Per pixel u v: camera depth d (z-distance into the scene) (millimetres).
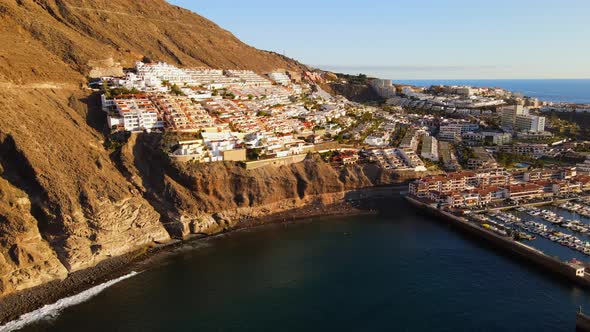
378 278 123812
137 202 150000
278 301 112062
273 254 140125
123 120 176250
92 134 171750
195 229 155625
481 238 153000
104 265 131000
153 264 133125
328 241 150625
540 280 122125
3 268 114625
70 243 128375
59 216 129625
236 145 183125
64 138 154250
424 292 116188
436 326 101562
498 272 126938
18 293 115188
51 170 137875
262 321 103500
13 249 119062
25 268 118438
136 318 104750
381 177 198500
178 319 104312
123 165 160875
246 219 169625
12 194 128250
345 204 188625
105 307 109562
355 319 104375
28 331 99875
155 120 183250
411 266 131125
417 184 192750
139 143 171625
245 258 137250
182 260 135875
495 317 104750
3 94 154125
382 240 151250
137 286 119750
